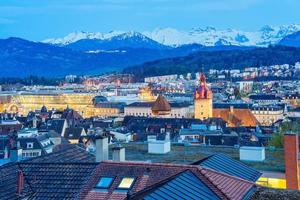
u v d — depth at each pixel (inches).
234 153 2741.1
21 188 1819.6
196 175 1697.8
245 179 1851.6
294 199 1664.6
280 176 2317.9
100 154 2095.2
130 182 1777.8
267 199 1673.2
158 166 1817.2
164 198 1473.9
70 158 2311.8
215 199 1572.3
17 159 2989.7
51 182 1876.2
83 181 1847.9
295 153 2284.7
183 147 2999.5
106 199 1733.5
